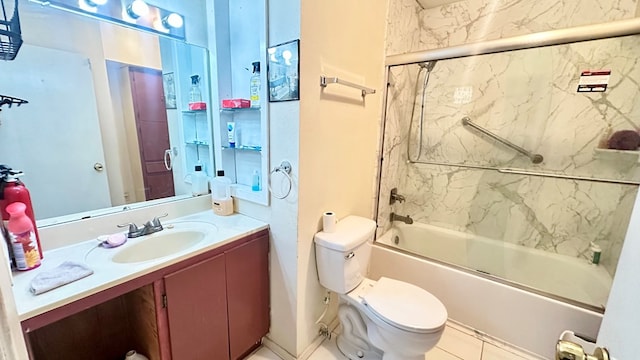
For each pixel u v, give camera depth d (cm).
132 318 126
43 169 114
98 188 132
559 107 187
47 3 108
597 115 177
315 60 127
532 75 191
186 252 112
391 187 230
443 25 221
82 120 124
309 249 145
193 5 153
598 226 185
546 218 202
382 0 175
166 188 158
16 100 105
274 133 134
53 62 113
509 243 215
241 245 133
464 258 209
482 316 171
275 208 142
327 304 167
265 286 151
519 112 200
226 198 160
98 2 121
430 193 244
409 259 196
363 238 149
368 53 170
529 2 188
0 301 41
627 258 55
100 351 131
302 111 125
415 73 224
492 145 214
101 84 128
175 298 109
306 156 132
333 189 158
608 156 175
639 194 56
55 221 116
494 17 200
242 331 141
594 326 139
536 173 201
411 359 133
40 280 86
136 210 140
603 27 128
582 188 187
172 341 112
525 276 184
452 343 166
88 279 91
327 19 131
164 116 154
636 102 165
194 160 173
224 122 164
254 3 145
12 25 100
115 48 131
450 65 216
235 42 159
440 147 234
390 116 207
